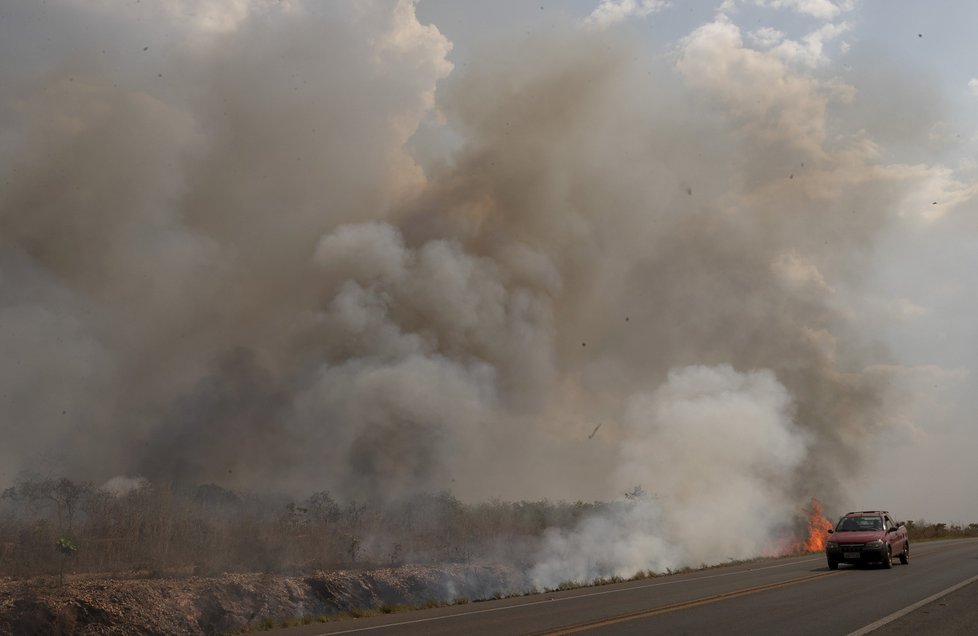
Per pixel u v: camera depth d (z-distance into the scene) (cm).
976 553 3412
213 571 3050
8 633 1933
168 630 2167
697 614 1460
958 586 1891
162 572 2953
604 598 1906
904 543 2816
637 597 1886
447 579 3284
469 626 1431
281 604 2564
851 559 2581
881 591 1808
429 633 1348
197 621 2289
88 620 2066
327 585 2822
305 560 3603
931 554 3381
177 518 3878
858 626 1233
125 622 2102
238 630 1645
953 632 1156
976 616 1338
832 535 2700
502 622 1471
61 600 2111
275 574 2928
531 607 1769
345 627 1556
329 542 4075
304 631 1520
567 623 1390
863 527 2730
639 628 1281
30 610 2025
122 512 3775
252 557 3488
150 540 3453
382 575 3150
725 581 2286
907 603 1549
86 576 2828
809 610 1470
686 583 2283
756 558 3719
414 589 3092
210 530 3775
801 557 3666
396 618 1698
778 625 1270
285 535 4056
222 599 2452
